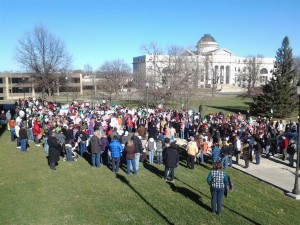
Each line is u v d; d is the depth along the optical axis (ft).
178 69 167.32
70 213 36.19
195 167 58.44
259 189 47.60
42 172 51.57
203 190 45.52
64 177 49.26
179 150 71.41
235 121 90.22
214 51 445.78
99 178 49.34
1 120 97.50
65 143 60.70
